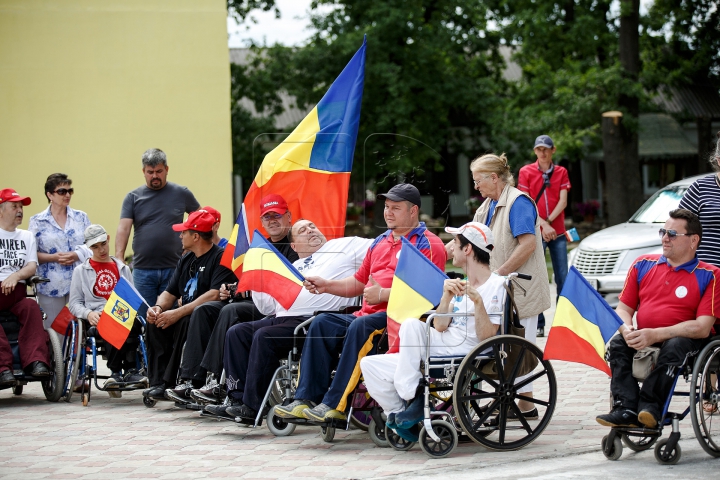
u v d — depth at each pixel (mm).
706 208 6867
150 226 8898
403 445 6027
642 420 5484
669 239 5801
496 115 26672
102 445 6301
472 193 32094
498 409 6195
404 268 5879
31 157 13680
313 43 26062
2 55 13578
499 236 6562
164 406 7840
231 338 6680
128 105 13898
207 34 14000
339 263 6789
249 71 27453
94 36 13797
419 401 5848
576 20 26281
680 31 28875
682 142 32688
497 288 5926
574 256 12609
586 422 6738
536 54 28641
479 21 27266
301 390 6211
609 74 24484
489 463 5598
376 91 25078
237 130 26203
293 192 7512
